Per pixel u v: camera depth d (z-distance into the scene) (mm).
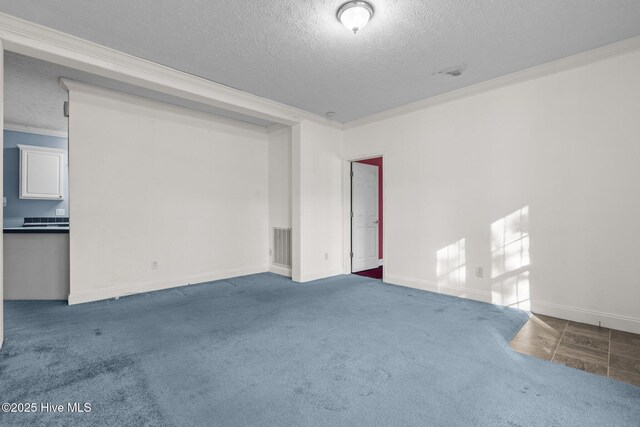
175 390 1843
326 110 4496
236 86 3654
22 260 3619
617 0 2166
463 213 3758
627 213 2717
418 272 4203
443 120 3939
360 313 3201
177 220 4320
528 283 3264
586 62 2896
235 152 4984
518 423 1565
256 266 5262
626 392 1824
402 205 4375
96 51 2752
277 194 5277
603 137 2826
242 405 1709
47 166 5180
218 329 2771
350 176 5234
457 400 1753
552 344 2465
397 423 1572
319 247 4863
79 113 3527
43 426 1535
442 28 2504
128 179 3883
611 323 2787
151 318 3045
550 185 3123
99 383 1910
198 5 2227
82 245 3555
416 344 2465
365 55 2936
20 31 2404
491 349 2377
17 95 3826
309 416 1623
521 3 2197
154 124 4102
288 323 2916
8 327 2785
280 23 2441
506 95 3408
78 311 3242
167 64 3111
